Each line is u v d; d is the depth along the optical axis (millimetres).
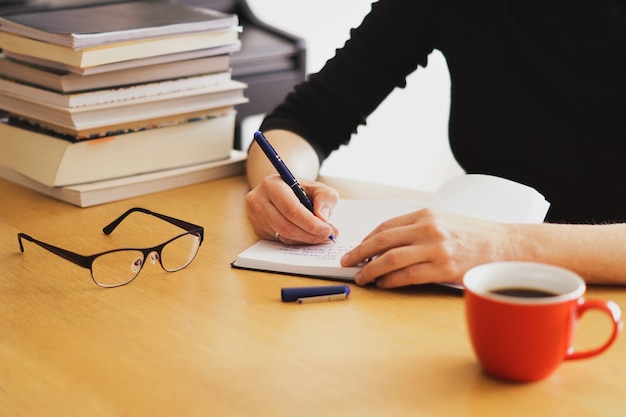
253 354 938
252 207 1241
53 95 1448
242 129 2754
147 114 1509
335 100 1633
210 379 889
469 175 1317
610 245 1078
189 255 1215
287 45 2635
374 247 1103
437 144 3758
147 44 1462
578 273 1072
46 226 1362
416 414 817
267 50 2596
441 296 1073
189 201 1477
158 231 1331
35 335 996
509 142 1532
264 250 1209
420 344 952
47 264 1201
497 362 856
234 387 872
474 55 1561
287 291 1064
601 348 858
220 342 967
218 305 1062
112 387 879
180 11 1634
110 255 1227
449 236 1075
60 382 892
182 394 862
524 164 1519
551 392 849
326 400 844
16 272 1174
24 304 1076
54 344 974
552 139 1486
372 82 1641
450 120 1644
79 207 1453
